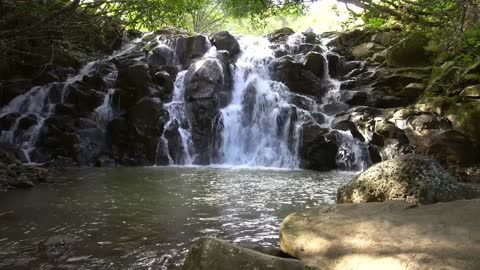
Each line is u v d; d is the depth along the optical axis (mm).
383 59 13695
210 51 14555
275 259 2617
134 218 5172
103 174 8984
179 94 12773
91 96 12188
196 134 12008
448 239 2527
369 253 2592
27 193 6562
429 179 3975
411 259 2396
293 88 13234
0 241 4211
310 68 13594
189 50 14461
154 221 5055
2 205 5711
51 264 3650
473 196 4055
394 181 4062
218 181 8180
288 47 15273
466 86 10102
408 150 9930
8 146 10469
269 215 5418
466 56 9703
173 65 14172
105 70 13273
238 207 5844
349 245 2748
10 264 3625
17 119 11539
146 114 11664
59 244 4129
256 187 7520
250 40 16000
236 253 2674
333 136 10867
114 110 12398
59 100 12438
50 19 5773
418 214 3014
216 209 5711
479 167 9031
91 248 4070
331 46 15375
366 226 2926
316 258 2781
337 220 3135
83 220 5039
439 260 2318
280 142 11781
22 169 8234
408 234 2697
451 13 6371
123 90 12398
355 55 14695
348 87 13047
